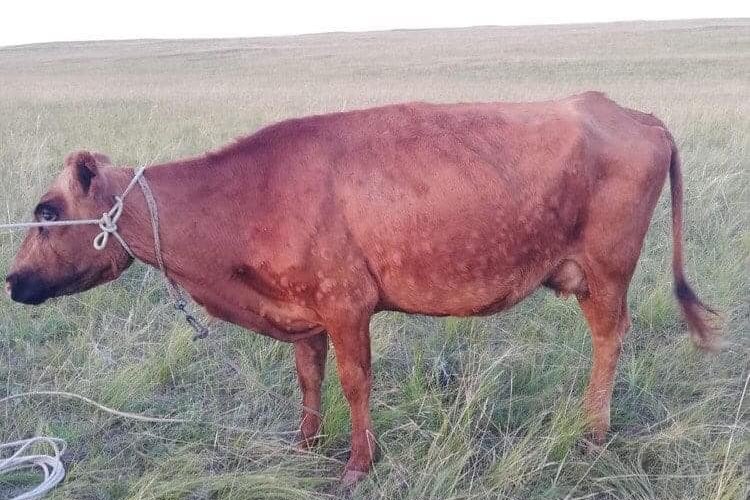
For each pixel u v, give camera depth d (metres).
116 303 5.68
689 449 3.86
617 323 4.11
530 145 3.73
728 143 10.50
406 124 3.72
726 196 7.79
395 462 3.80
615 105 4.14
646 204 3.96
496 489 3.58
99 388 4.49
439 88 25.31
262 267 3.59
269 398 4.52
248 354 4.96
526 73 33.09
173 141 10.45
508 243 3.73
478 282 3.78
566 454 3.72
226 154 3.68
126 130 12.64
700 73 30.31
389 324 5.20
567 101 4.05
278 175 3.55
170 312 5.61
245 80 32.09
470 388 4.10
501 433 4.04
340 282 3.57
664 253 6.41
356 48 54.94
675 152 4.14
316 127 3.69
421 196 3.58
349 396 3.79
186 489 3.54
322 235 3.51
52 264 3.47
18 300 3.52
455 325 5.13
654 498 3.54
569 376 4.58
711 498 3.33
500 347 5.09
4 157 9.34
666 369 4.62
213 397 4.62
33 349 5.05
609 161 3.84
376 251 3.61
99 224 3.46
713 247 6.51
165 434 4.19
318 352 4.07
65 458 3.98
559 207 3.78
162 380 4.71
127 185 3.54
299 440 4.19
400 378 4.75
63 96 21.89
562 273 4.05
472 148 3.68
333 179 3.54
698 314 4.24
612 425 4.25
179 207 3.56
